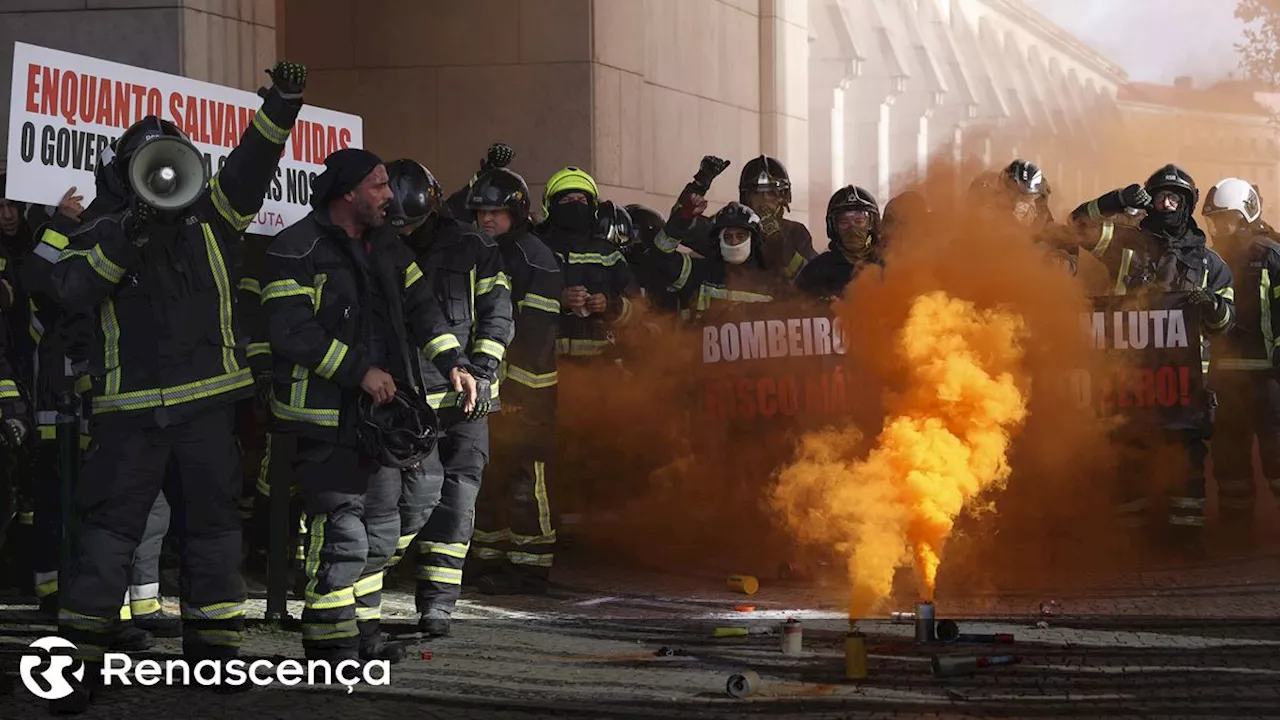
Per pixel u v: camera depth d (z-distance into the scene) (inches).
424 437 234.5
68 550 255.9
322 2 604.4
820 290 366.9
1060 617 285.0
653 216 457.7
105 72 273.3
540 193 584.7
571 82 580.4
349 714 215.3
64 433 256.7
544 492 325.7
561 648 263.4
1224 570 348.8
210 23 431.5
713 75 685.9
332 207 237.9
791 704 216.1
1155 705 214.5
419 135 596.4
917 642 258.2
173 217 219.9
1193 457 372.8
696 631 276.8
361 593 252.7
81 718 213.9
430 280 273.3
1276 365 403.2
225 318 228.5
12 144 260.2
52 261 231.8
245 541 354.0
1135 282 379.2
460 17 589.9
